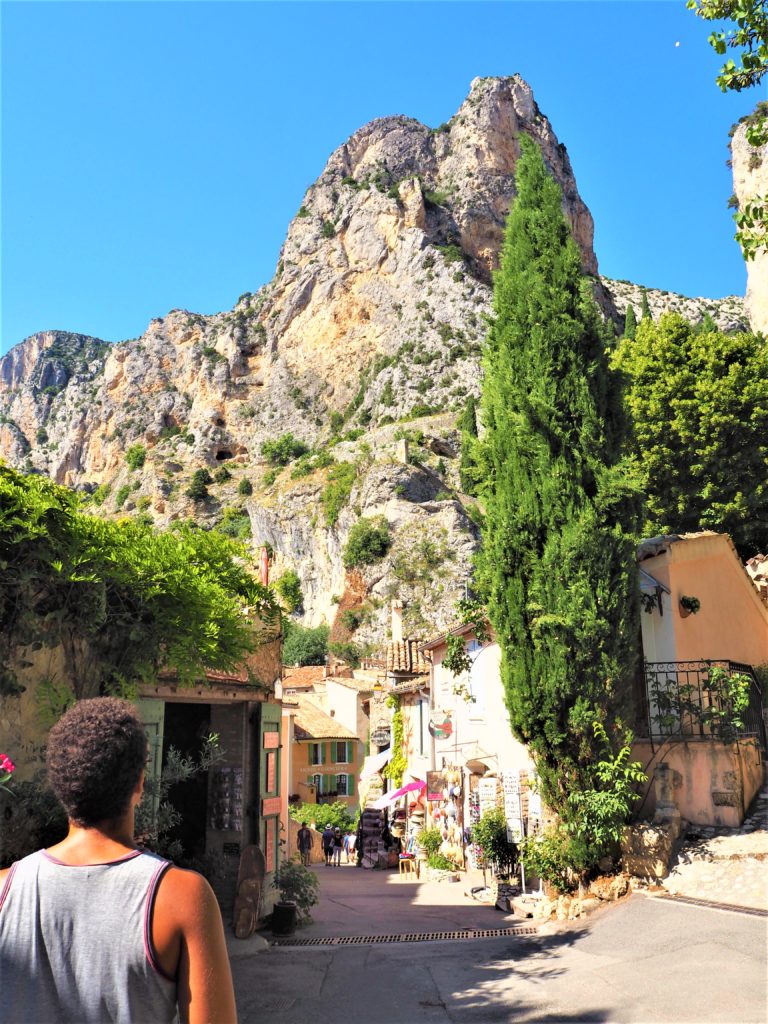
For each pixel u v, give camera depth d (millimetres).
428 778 23625
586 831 12898
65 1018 2049
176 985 2121
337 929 14062
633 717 13797
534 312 15242
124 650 10070
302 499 112250
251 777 13945
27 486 8539
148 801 9953
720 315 137625
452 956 11086
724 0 9438
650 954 9523
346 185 171750
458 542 89625
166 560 9891
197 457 152500
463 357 138000
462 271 148125
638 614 14312
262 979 10258
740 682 13484
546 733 13523
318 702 46156
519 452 14805
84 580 9023
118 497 151125
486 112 166500
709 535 17391
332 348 158375
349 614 91438
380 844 31203
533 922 13062
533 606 13750
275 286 174875
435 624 84125
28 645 8672
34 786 8195
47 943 2094
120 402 177625
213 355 170250
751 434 29484
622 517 14305
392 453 106125
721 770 13336
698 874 12000
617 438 15133
